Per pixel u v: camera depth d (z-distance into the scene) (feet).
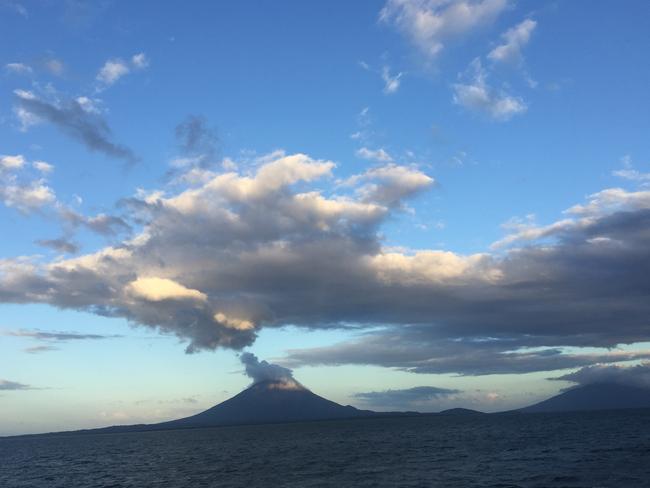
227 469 312.29
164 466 358.23
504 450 352.90
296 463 328.08
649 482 192.54
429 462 296.10
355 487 212.84
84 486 269.85
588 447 342.64
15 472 384.27
